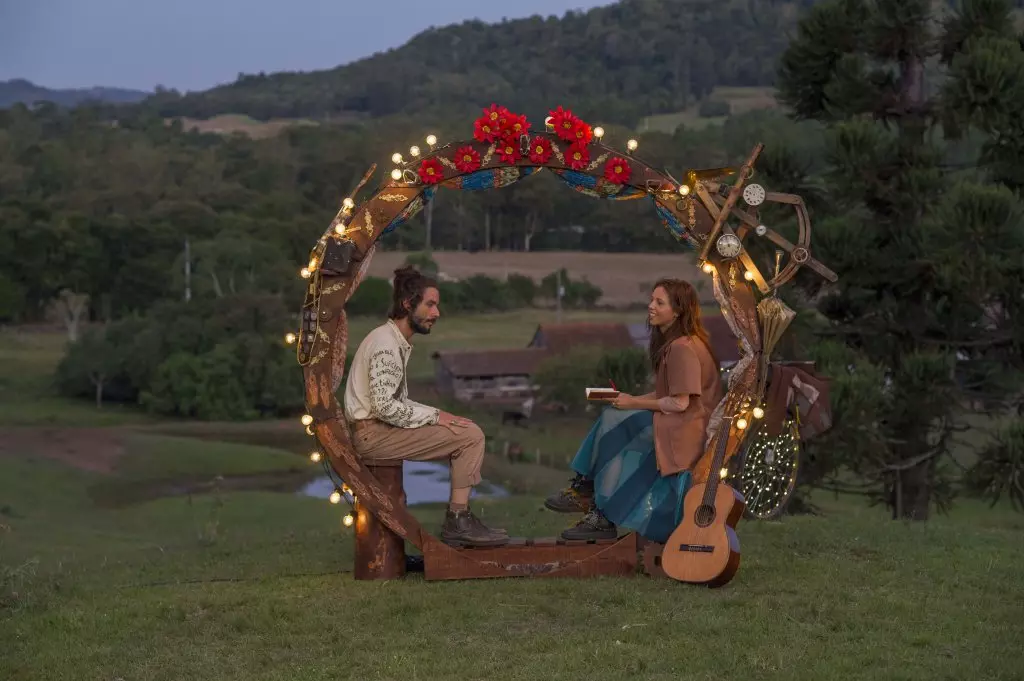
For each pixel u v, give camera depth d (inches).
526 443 2096.5
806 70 818.8
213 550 345.4
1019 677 193.6
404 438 257.1
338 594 248.4
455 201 5113.2
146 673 202.5
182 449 1948.8
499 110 264.1
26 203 3745.1
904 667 198.8
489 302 4087.1
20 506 1412.4
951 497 752.3
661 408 259.0
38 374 2972.4
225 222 3791.8
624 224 5068.9
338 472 258.7
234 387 2593.5
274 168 5007.4
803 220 259.9
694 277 4375.0
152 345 2714.1
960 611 233.3
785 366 267.6
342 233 257.1
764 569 268.4
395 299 259.3
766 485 277.0
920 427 729.0
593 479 271.3
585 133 263.6
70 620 233.8
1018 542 313.0
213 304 2760.8
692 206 265.3
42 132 6318.9
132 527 1279.5
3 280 3422.7
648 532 259.3
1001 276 665.0
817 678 192.4
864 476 733.9
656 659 203.3
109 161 4869.6
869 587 253.3
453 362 2795.3
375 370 254.8
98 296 3705.7
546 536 339.0
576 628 223.0
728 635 215.9
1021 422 690.2
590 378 2449.6
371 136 5570.9
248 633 225.3
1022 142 697.6
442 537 264.1
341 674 199.3
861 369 668.1
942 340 759.1
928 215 751.1
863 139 717.9
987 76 685.3
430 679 196.5
